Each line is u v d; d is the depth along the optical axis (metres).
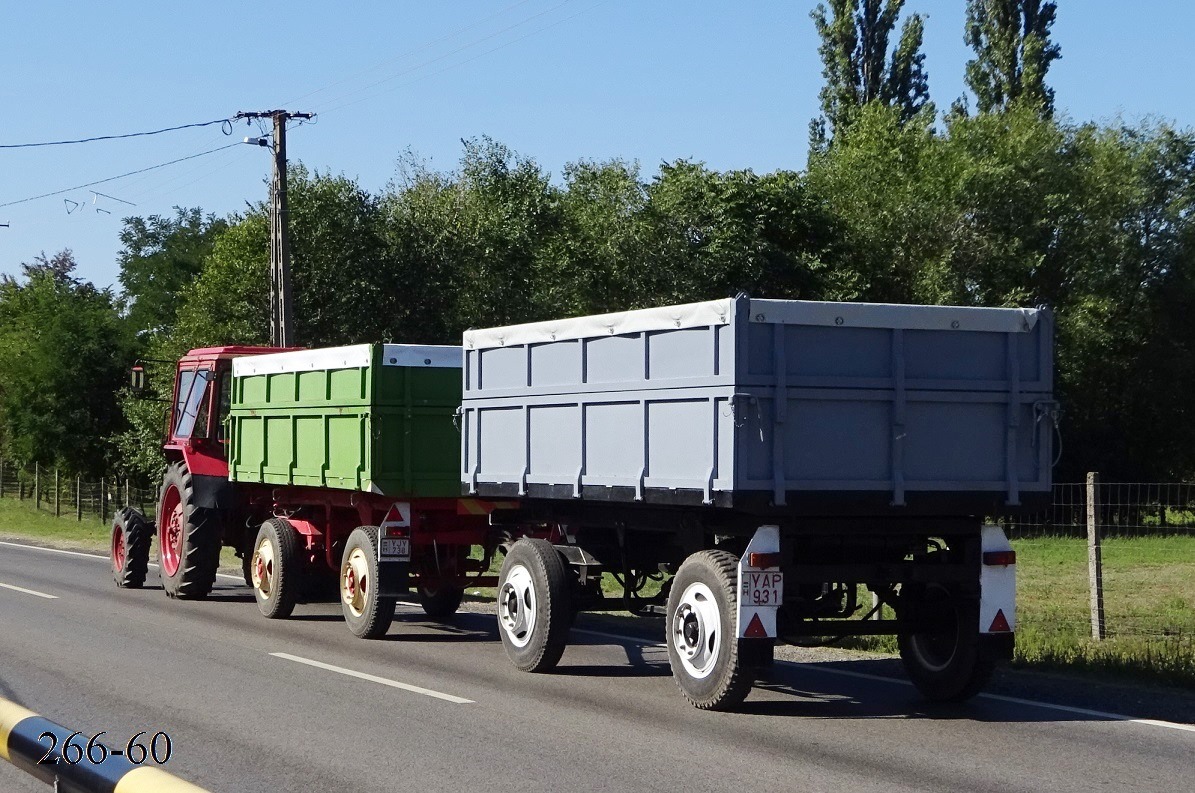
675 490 8.59
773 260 36.00
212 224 65.38
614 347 9.30
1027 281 37.66
